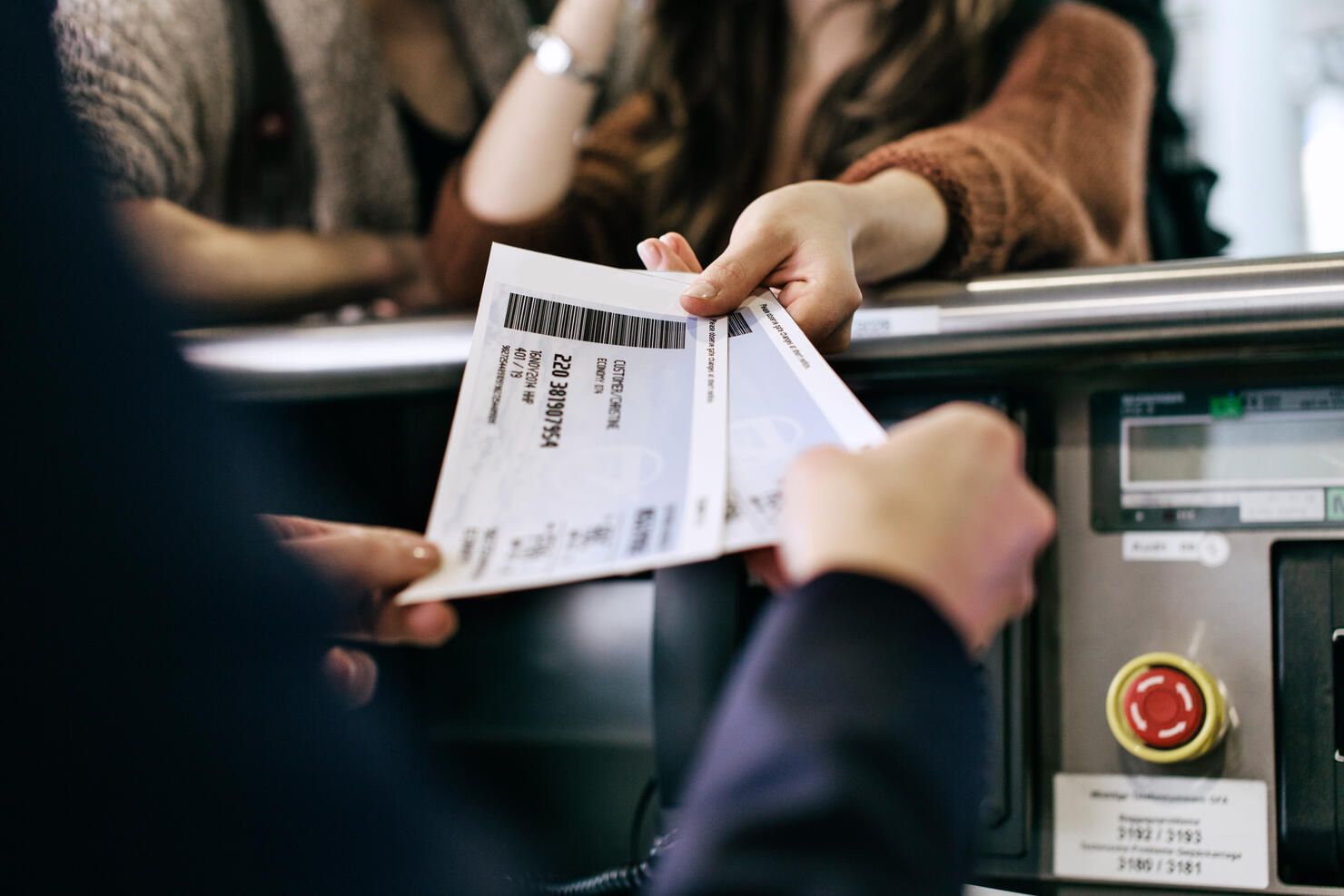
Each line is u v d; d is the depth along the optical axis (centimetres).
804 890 21
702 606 58
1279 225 150
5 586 24
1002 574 28
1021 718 59
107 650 24
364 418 84
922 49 115
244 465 29
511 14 153
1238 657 58
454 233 125
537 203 122
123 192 103
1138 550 61
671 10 127
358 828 28
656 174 126
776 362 42
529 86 119
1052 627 62
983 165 73
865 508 26
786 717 23
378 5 144
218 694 26
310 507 81
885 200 63
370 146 143
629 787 72
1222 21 149
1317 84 147
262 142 134
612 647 76
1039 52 106
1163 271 58
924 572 25
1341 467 58
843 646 24
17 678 24
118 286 27
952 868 22
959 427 29
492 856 33
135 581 25
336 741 28
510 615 79
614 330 46
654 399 41
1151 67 110
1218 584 59
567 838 71
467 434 39
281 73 133
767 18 123
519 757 74
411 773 32
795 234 50
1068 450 63
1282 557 59
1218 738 57
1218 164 151
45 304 25
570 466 37
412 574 32
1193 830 57
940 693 24
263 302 121
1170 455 61
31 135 26
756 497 33
